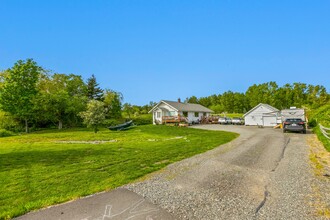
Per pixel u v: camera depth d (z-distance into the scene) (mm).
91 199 4801
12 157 9656
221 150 10789
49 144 14445
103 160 8719
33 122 34312
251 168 7336
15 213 4074
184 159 8781
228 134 19156
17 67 28391
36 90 30281
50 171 7102
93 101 23781
